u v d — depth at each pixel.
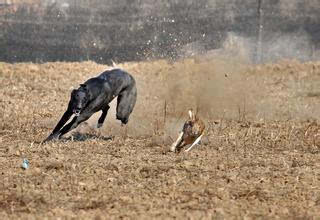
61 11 131.75
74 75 85.44
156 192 33.44
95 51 116.19
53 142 45.44
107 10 134.50
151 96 70.81
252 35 126.75
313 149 46.41
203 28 125.62
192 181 35.69
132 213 29.48
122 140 47.38
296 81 88.50
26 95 70.06
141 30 124.88
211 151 44.47
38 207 30.62
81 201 31.62
